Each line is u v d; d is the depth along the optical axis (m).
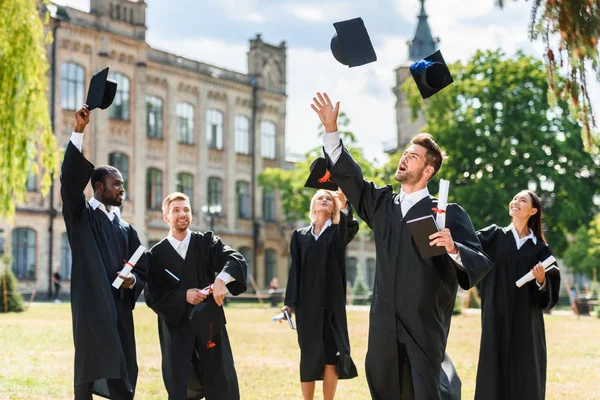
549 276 6.99
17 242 40.97
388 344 5.68
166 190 49.72
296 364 11.88
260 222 55.47
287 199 49.72
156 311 7.20
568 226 42.84
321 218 8.38
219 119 53.91
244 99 55.53
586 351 14.70
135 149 46.75
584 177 43.97
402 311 5.66
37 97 14.59
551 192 42.62
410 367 5.73
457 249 5.38
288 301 8.23
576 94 7.09
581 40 6.73
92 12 44.94
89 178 6.71
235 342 15.93
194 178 51.72
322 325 8.09
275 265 56.91
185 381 6.91
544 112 42.06
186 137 51.53
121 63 46.25
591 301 33.06
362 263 66.12
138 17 46.91
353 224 8.24
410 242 5.68
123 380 6.62
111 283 6.71
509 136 41.69
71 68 43.53
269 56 57.19
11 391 8.52
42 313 27.50
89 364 6.34
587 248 47.59
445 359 6.04
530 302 7.08
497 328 7.04
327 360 8.02
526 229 7.32
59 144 42.59
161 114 49.88
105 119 45.12
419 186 5.88
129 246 7.16
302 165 48.75
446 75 6.21
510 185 41.97
